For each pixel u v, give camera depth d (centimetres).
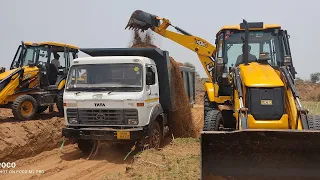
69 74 855
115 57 841
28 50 1286
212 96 855
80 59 855
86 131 797
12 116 1333
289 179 494
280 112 602
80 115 818
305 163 494
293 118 590
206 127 734
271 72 656
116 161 811
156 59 941
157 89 905
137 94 794
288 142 489
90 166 756
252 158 504
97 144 857
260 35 810
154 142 866
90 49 925
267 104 605
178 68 1080
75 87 839
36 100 1227
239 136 491
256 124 592
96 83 830
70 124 829
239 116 598
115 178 632
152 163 675
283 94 611
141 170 650
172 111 996
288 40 796
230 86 802
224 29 826
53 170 725
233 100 721
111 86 818
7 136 847
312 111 1873
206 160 509
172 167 649
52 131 991
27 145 870
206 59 1091
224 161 509
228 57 829
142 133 787
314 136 476
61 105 1296
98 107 804
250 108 609
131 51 912
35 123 982
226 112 812
